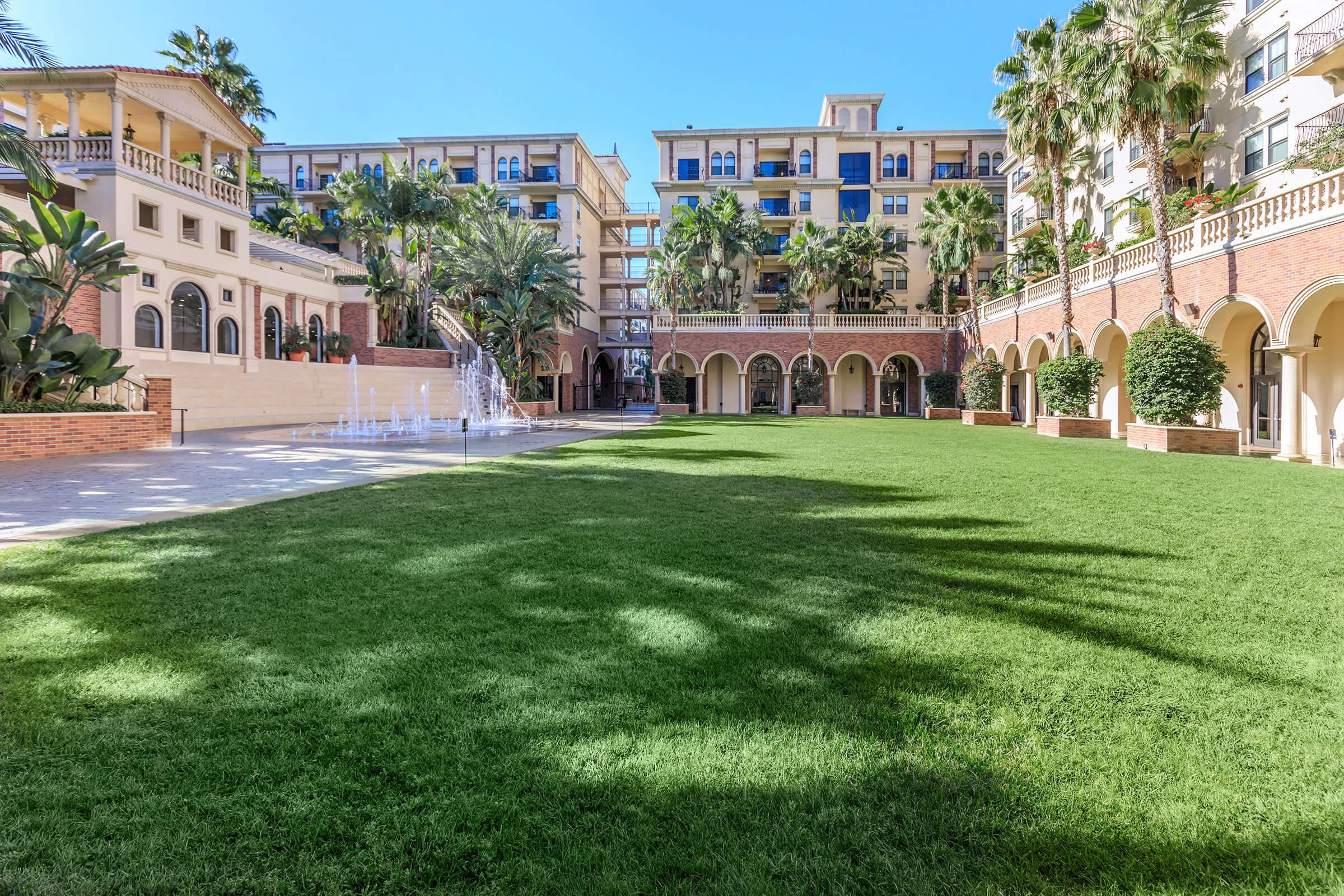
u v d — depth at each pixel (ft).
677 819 7.03
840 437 67.10
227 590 14.53
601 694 9.79
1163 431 54.85
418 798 7.35
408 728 8.78
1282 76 69.05
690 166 160.25
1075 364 73.87
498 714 9.17
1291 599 14.49
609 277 197.98
